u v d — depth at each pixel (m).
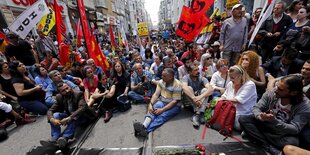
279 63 3.09
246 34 3.73
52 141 2.55
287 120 2.02
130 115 3.33
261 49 4.08
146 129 2.75
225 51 3.94
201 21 4.64
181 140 2.47
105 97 3.36
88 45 4.68
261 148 2.16
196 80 3.23
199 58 4.73
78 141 2.63
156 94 3.10
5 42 5.07
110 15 26.75
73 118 2.58
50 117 2.54
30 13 4.64
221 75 3.24
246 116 2.25
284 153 1.77
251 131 2.18
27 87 3.55
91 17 19.91
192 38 4.88
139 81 3.90
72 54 5.41
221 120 2.53
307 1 3.96
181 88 2.97
